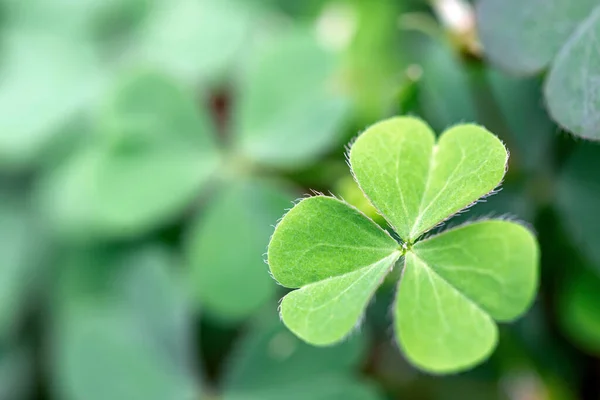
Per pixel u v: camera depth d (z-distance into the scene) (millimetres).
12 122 221
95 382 169
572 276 160
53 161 217
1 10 247
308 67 187
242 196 178
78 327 172
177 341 172
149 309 177
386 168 114
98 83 229
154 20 236
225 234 175
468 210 156
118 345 171
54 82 232
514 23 132
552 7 131
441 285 126
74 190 200
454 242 125
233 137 189
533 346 167
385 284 162
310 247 112
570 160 156
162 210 185
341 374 160
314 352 161
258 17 227
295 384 161
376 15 212
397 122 115
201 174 188
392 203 114
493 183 111
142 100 189
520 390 168
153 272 180
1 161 217
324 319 114
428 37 205
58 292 192
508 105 160
